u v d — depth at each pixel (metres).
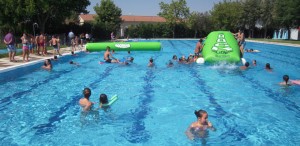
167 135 5.41
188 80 10.27
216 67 12.92
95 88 9.10
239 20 50.09
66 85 9.52
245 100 7.77
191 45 29.12
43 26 29.62
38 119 6.27
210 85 9.51
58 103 7.45
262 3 48.59
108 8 48.78
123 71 12.15
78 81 10.16
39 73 11.69
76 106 7.18
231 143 5.06
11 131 5.61
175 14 49.94
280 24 40.28
